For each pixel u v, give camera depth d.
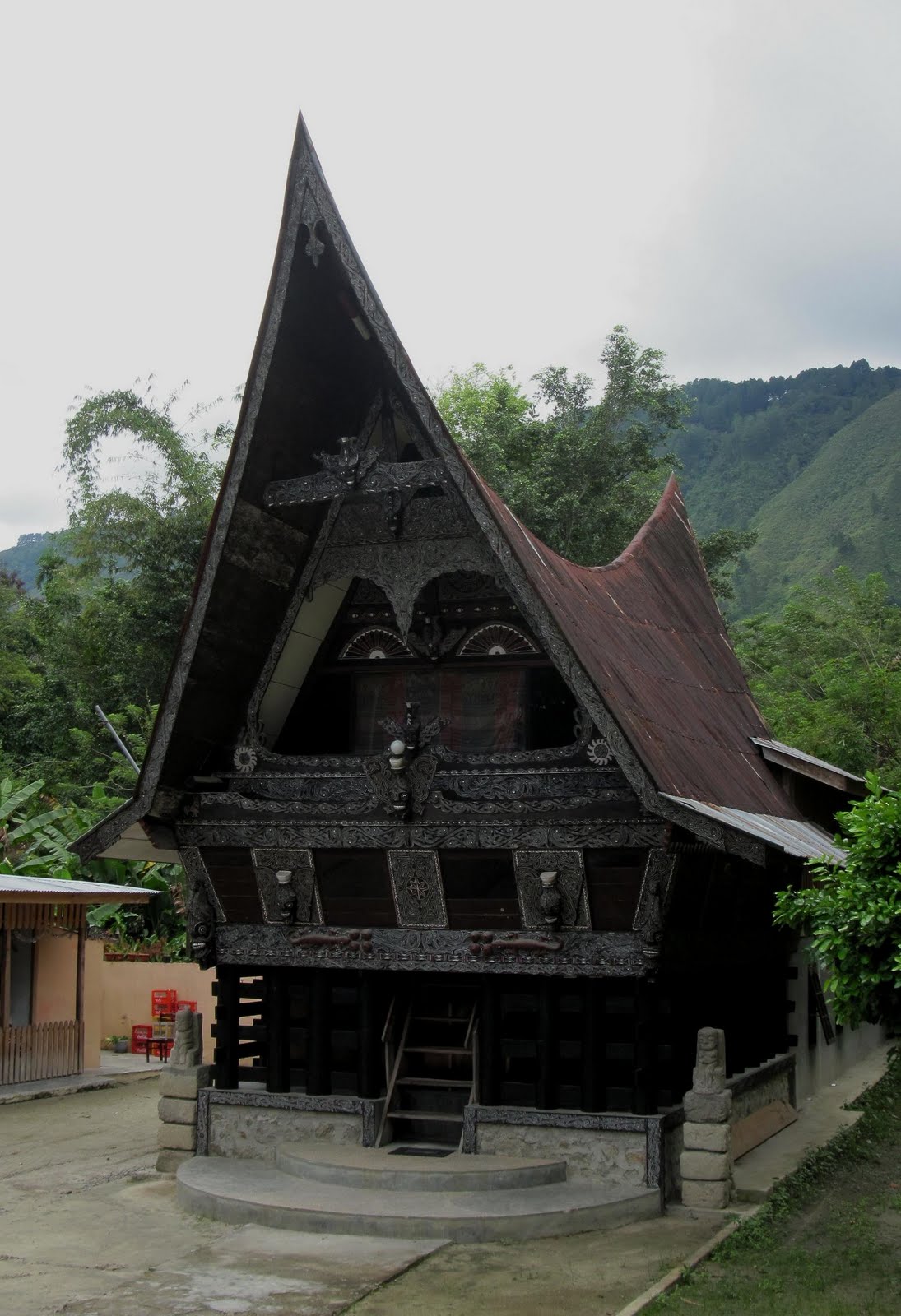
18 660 47.44
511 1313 8.80
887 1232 10.90
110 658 39.12
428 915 12.23
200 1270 9.80
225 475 12.15
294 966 12.84
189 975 23.52
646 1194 11.23
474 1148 12.04
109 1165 13.82
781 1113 15.43
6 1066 18.89
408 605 12.46
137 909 27.89
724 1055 11.87
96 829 12.63
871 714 32.41
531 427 37.50
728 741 15.98
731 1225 10.88
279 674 13.55
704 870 12.35
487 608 13.31
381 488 11.98
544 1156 11.81
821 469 148.25
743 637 47.75
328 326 12.35
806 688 41.12
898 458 138.00
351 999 13.27
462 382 42.38
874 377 184.12
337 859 12.45
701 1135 11.48
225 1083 13.27
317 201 11.68
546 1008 12.07
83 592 45.03
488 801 11.80
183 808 12.97
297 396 12.46
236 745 13.09
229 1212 11.21
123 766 35.62
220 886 13.02
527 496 34.28
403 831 12.05
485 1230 10.52
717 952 13.44
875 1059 21.72
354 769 12.70
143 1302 9.05
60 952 20.80
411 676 13.62
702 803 11.90
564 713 12.94
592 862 11.52
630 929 11.59
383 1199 11.06
